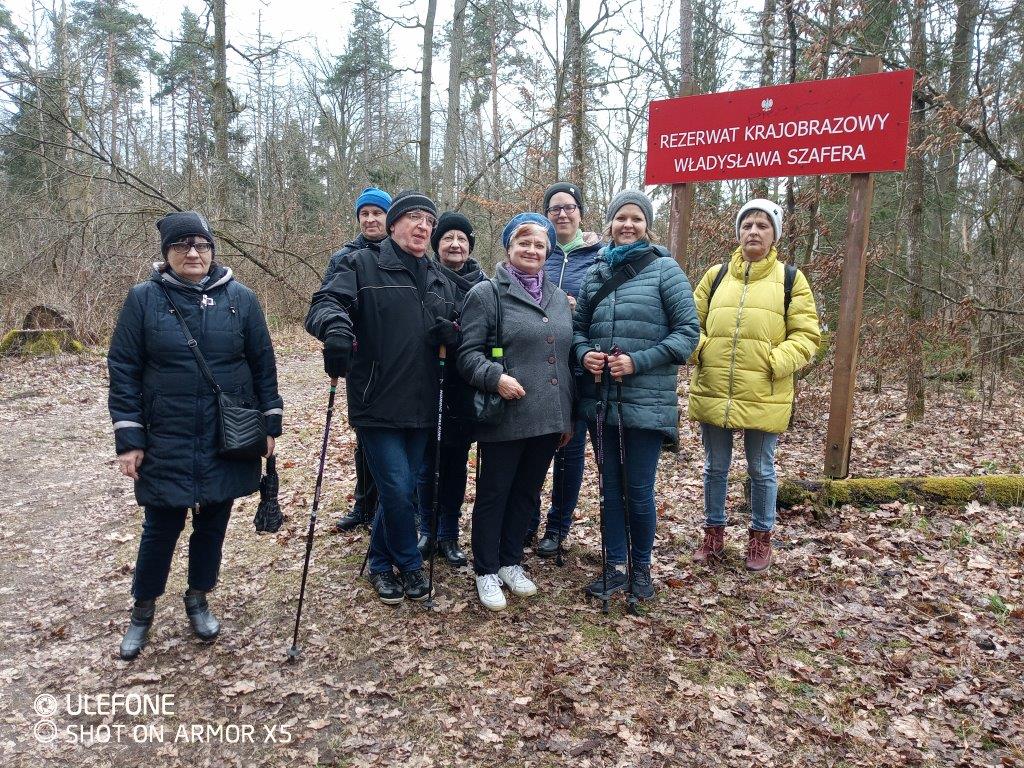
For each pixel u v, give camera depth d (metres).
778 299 3.51
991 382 6.44
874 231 9.96
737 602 3.36
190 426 2.78
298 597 3.44
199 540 3.03
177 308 2.77
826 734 2.47
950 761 2.33
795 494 4.35
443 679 2.78
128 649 2.96
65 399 8.12
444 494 3.69
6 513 4.76
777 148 4.66
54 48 16.95
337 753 2.42
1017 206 7.26
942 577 3.52
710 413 3.60
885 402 7.25
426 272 3.23
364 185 18.62
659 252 3.31
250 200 20.25
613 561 3.36
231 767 2.38
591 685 2.73
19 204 13.36
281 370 10.44
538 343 3.15
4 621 3.33
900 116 4.18
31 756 2.46
